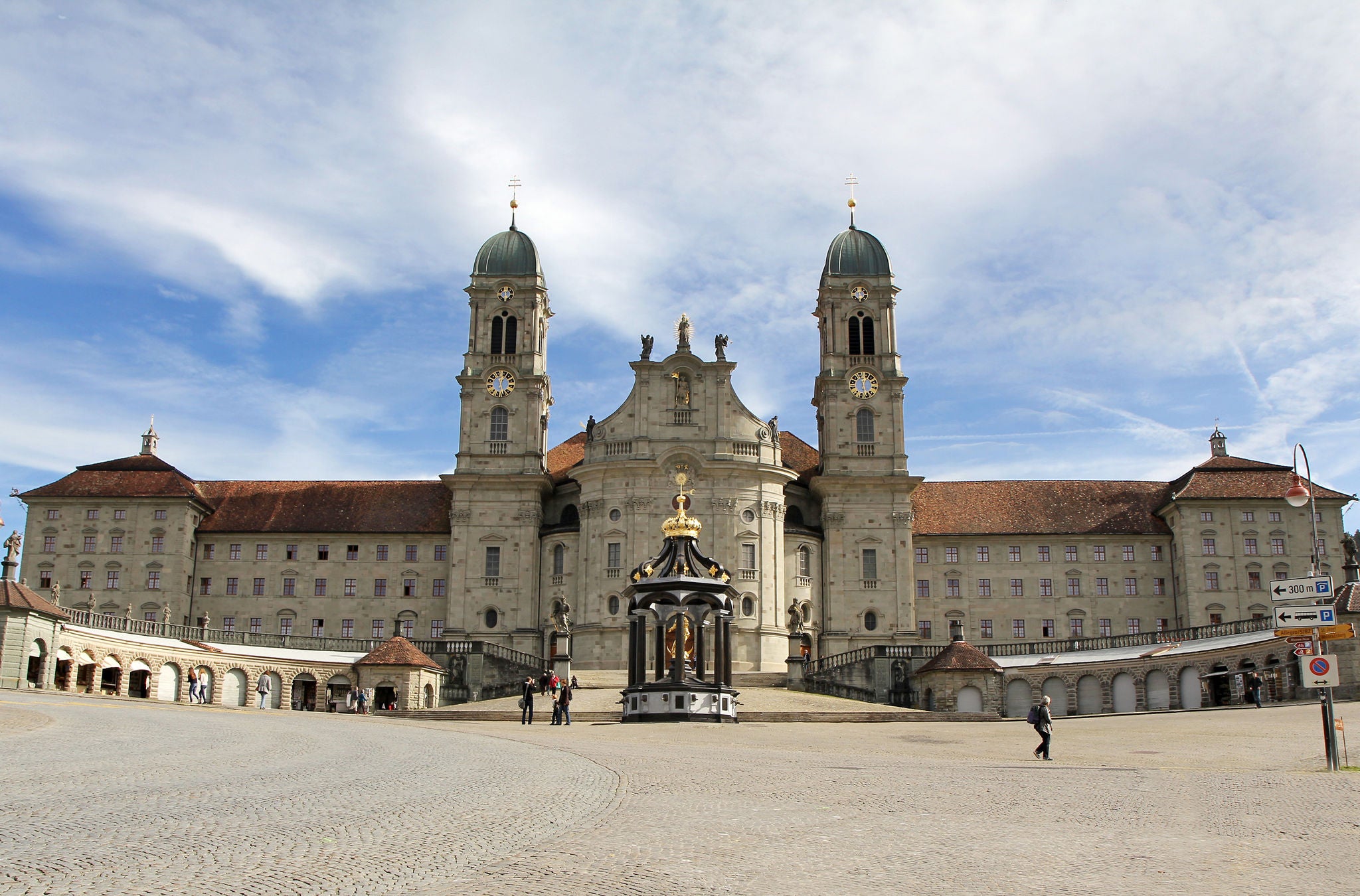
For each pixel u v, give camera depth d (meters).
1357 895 16.11
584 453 110.62
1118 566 108.06
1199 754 40.47
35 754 30.80
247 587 109.31
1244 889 16.42
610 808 23.70
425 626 108.38
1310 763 36.16
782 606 100.88
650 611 61.34
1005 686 90.38
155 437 116.06
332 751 35.69
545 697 77.75
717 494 100.88
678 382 103.69
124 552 106.75
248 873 16.36
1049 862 18.30
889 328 110.25
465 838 19.61
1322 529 104.06
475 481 106.25
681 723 57.31
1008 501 112.44
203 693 83.12
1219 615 103.19
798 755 39.41
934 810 23.98
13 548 70.12
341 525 110.81
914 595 106.69
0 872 15.81
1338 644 66.00
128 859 16.97
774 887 16.36
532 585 104.81
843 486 106.62
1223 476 107.19
